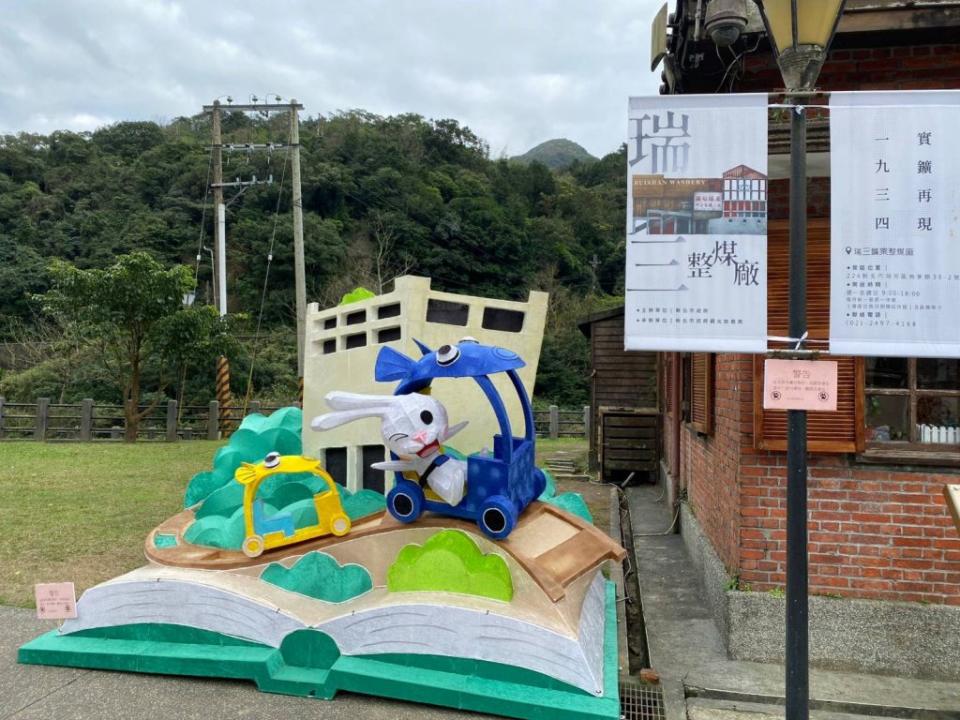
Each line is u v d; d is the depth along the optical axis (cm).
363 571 407
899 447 435
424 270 3291
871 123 288
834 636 421
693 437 696
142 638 411
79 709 356
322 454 532
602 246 3925
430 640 368
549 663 351
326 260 3134
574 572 384
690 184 298
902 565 420
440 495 391
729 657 432
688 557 667
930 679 409
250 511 420
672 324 298
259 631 394
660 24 527
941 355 284
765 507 438
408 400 392
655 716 369
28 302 2619
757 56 477
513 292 3378
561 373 3012
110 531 734
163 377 1869
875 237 288
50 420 1752
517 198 3919
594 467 1191
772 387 280
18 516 800
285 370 2523
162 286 1627
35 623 477
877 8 419
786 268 433
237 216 3275
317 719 346
